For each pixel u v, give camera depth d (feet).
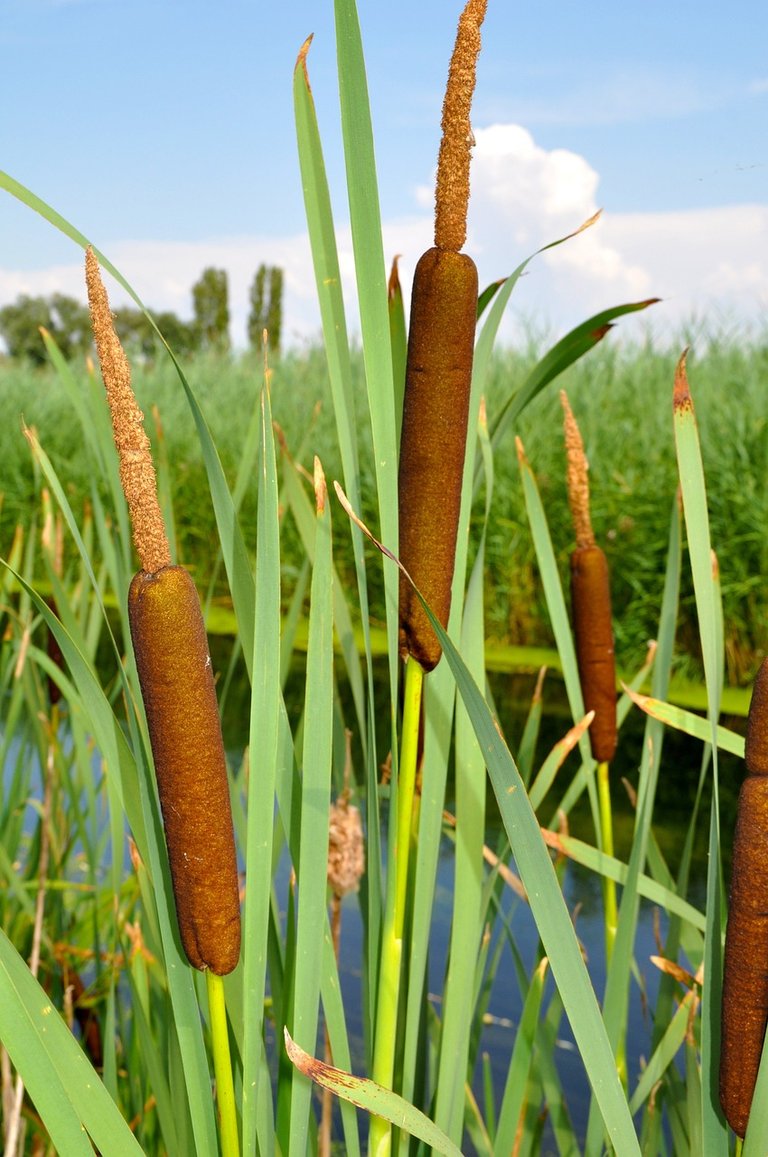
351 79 1.57
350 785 2.70
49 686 4.50
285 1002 2.01
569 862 6.45
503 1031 4.63
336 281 1.68
